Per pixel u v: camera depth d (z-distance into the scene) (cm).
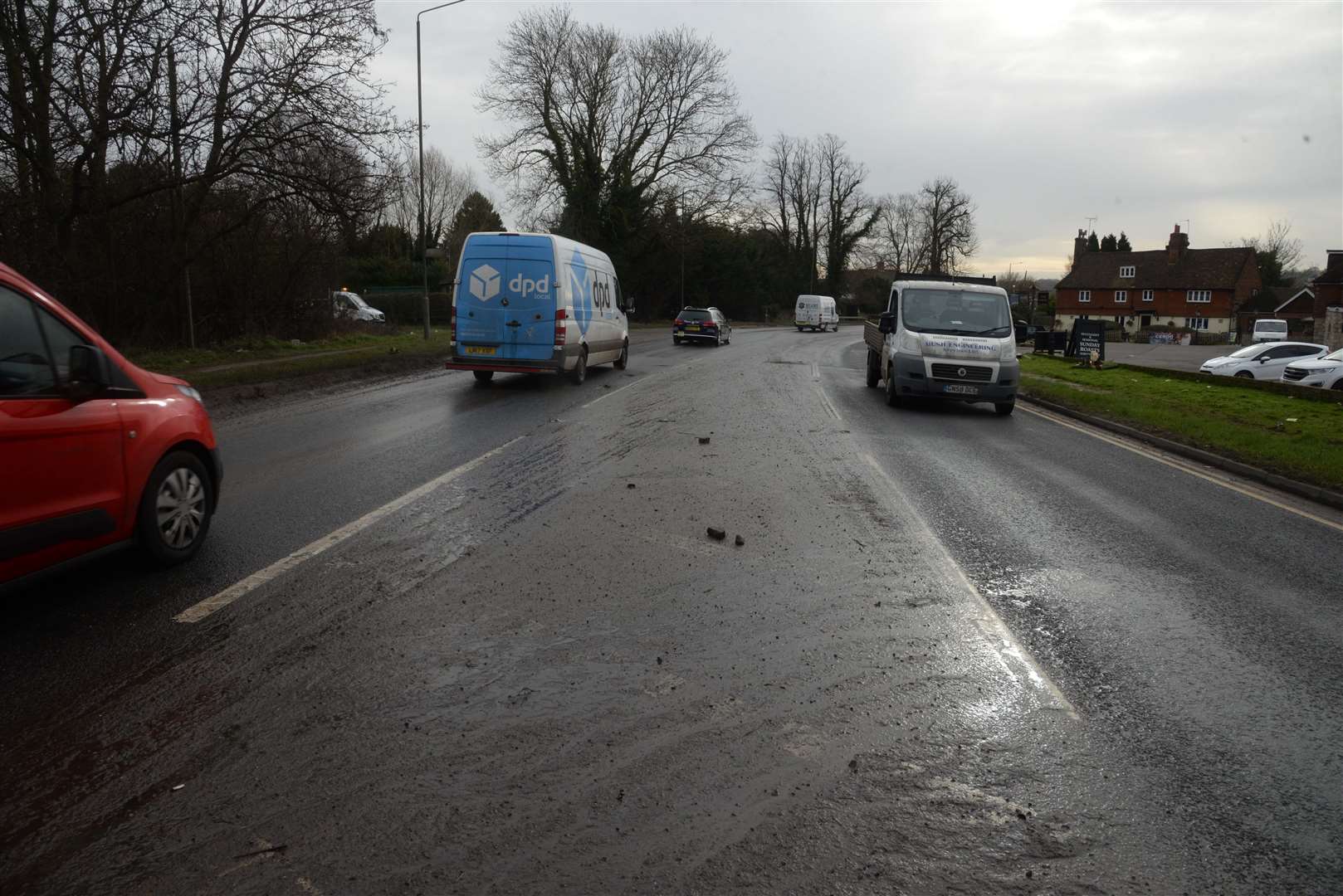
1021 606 530
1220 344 6594
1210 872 280
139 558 529
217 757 327
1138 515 801
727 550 620
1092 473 1020
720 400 1568
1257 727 382
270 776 315
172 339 2139
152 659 409
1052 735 367
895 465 1003
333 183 1956
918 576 580
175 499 543
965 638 472
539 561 579
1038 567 617
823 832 293
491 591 518
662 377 1998
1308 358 2592
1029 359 3053
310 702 372
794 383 1961
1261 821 310
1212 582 600
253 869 265
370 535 628
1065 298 8669
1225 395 1906
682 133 4909
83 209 1703
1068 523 758
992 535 701
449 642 439
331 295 2802
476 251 1602
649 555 601
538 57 4525
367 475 839
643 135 4934
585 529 662
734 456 998
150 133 1706
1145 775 338
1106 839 296
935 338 1524
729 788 317
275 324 2525
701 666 421
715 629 470
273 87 1830
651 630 465
